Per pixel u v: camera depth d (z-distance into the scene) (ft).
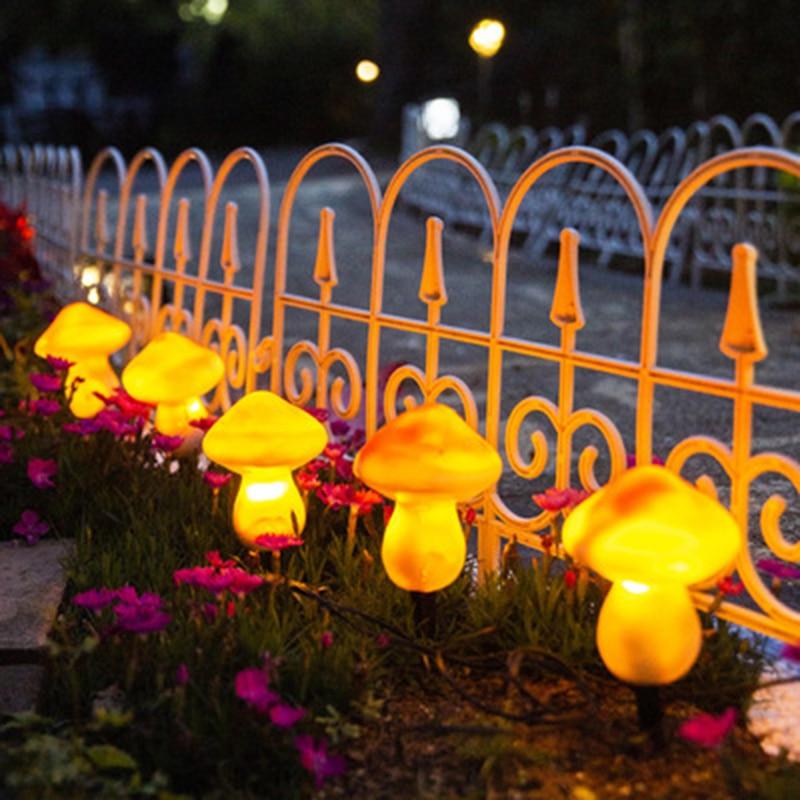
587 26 62.44
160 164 18.86
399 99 71.61
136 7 97.04
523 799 8.43
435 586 10.05
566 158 10.61
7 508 13.07
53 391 15.14
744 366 9.29
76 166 24.43
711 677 9.49
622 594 8.64
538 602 10.34
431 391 12.00
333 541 11.97
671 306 32.22
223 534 12.27
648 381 10.00
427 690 9.93
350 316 13.28
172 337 13.71
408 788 8.65
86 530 12.19
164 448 12.71
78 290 22.89
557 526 10.62
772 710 9.44
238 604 10.28
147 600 9.36
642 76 58.03
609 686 9.80
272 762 8.71
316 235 43.98
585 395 21.83
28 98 99.76
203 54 96.02
